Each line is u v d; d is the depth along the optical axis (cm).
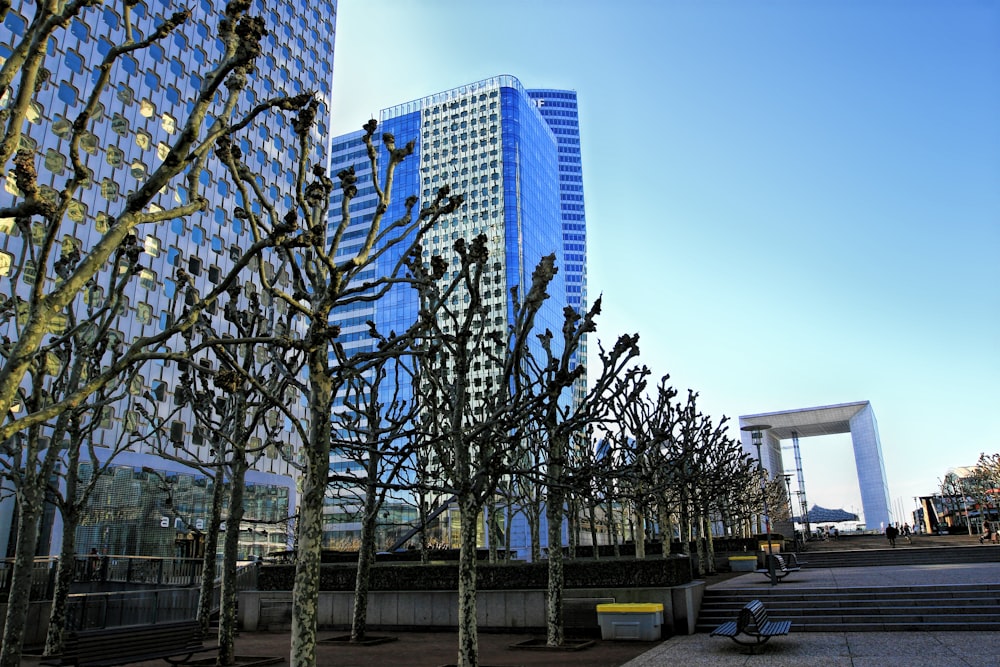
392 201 11906
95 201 4219
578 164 16550
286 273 5484
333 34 7125
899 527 7988
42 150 3966
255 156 5662
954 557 3325
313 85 6600
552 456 1662
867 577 2355
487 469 1280
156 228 4638
